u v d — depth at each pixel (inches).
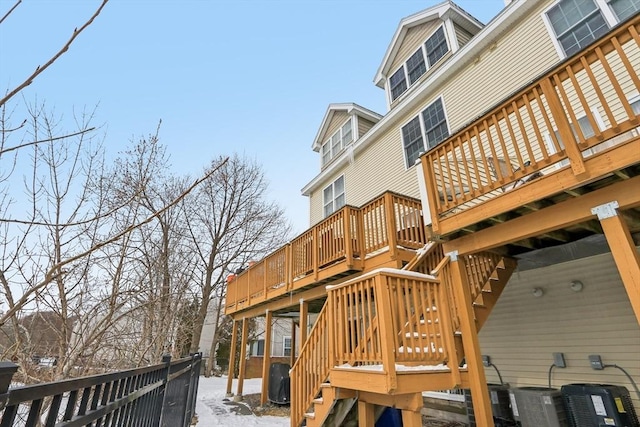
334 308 167.9
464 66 320.8
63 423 57.4
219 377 726.5
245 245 804.0
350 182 455.8
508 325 235.5
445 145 169.5
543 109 132.4
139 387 102.4
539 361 215.0
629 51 213.9
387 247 225.0
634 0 215.2
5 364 40.9
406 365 145.2
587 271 205.9
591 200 125.3
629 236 116.5
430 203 169.5
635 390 174.2
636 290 108.6
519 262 212.5
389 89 425.1
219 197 783.7
